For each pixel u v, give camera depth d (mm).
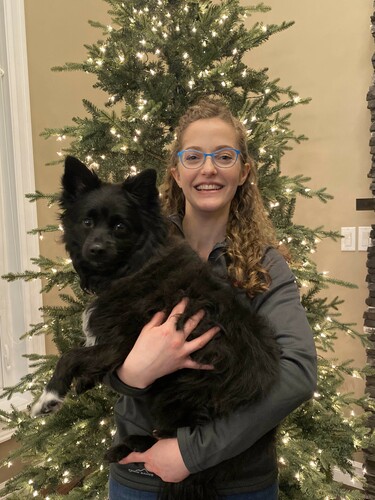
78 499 2318
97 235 1652
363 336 2812
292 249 2562
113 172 2666
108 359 1451
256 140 2512
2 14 3953
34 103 4195
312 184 3867
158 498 1501
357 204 3574
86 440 2455
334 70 3650
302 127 3867
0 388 3994
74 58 4500
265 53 3979
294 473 2350
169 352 1323
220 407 1316
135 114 2389
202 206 1660
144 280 1559
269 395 1268
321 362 2748
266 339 1383
